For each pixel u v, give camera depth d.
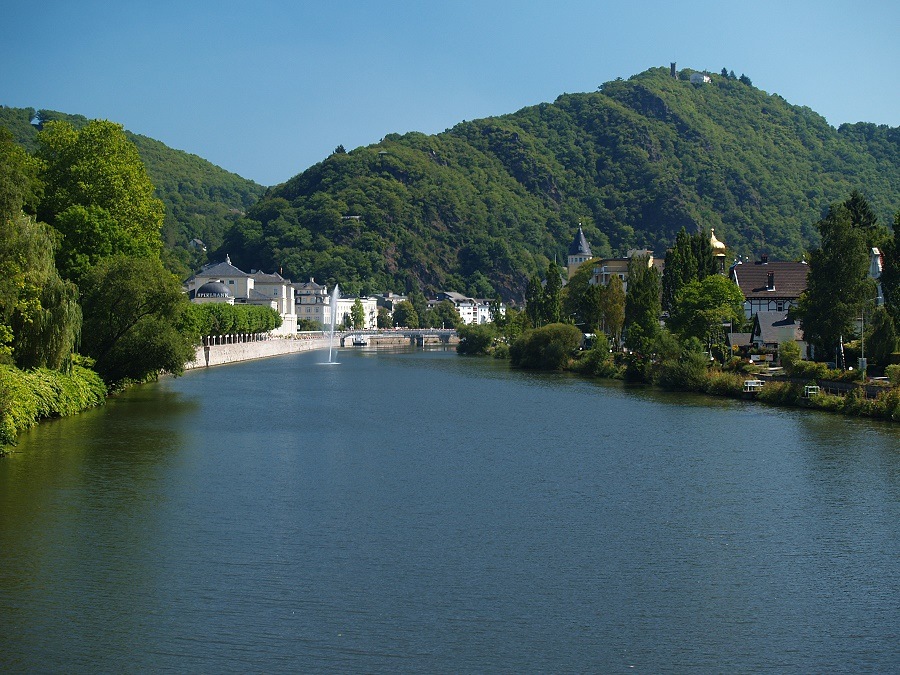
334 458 79.00
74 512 58.66
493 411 113.69
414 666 37.53
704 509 60.75
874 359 115.31
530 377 170.12
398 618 42.06
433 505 61.81
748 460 77.06
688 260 166.88
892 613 43.25
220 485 67.25
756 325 153.75
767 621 42.22
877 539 54.16
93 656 38.09
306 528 55.88
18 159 93.06
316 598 44.31
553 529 56.06
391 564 49.31
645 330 159.50
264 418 105.19
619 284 189.12
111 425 93.44
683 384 137.25
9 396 77.50
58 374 96.88
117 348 109.62
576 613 42.88
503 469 74.19
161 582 46.22
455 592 45.28
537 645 39.50
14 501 61.16
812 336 119.94
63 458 75.38
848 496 64.19
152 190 127.12
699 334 149.25
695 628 41.41
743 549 52.22
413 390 143.62
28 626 40.88
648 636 40.50
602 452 81.81
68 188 116.25
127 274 104.81
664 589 45.97
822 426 94.81
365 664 37.62
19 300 78.56
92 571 47.69
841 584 46.81
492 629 41.03
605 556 50.88
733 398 123.94
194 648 38.88
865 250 116.19
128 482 67.56
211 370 184.75
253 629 40.75
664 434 91.75
